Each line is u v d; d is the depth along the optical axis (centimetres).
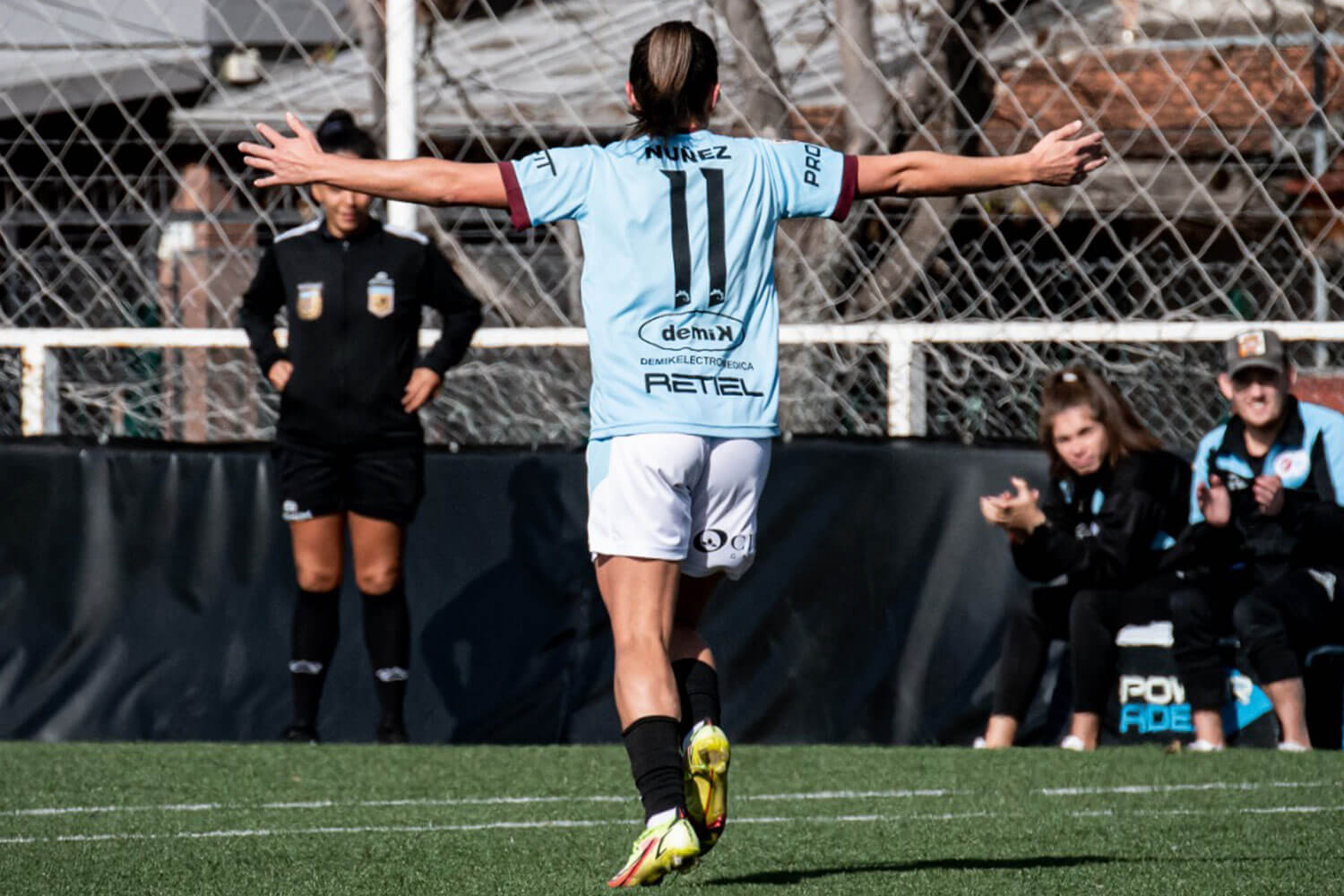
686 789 1124
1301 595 2053
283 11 2903
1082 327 2341
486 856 1323
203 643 2253
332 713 2244
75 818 1530
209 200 3131
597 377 1130
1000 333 2348
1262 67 2738
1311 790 1675
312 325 2078
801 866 1270
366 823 1498
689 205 1130
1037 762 1877
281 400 2103
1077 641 2097
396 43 2397
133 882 1216
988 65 2391
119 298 2830
